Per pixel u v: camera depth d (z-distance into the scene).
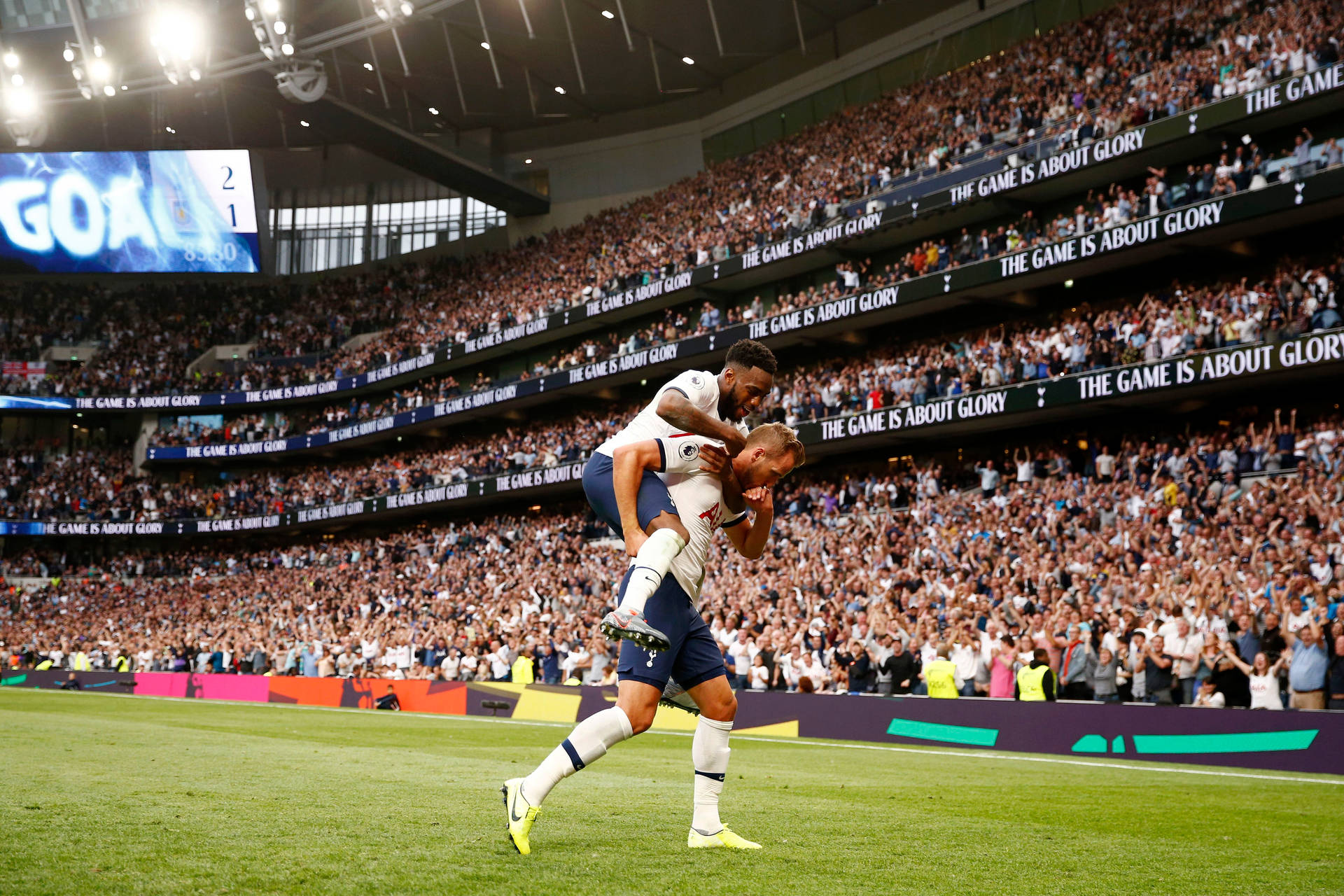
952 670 15.92
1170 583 15.48
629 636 3.75
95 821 4.43
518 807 3.95
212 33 37.59
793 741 14.91
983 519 21.38
